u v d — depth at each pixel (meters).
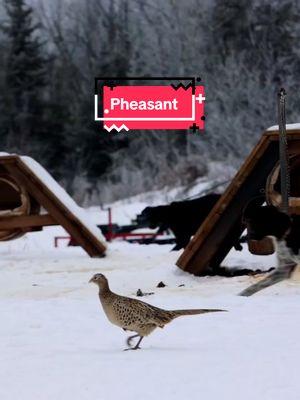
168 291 14.96
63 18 89.75
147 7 78.94
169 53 71.56
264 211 11.52
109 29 82.81
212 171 61.56
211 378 7.42
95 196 69.88
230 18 66.88
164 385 7.25
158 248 28.02
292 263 11.99
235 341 9.33
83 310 12.59
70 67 80.81
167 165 66.81
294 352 8.49
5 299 14.72
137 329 8.96
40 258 22.56
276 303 12.41
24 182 22.66
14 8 80.19
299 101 59.62
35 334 10.63
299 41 63.69
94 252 22.36
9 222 22.75
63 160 75.44
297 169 18.17
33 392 7.24
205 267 17.33
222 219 17.06
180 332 10.06
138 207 57.38
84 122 73.94
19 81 77.62
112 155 72.06
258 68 63.22
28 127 76.50
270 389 6.99
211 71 65.06
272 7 65.81
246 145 60.47
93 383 7.45
